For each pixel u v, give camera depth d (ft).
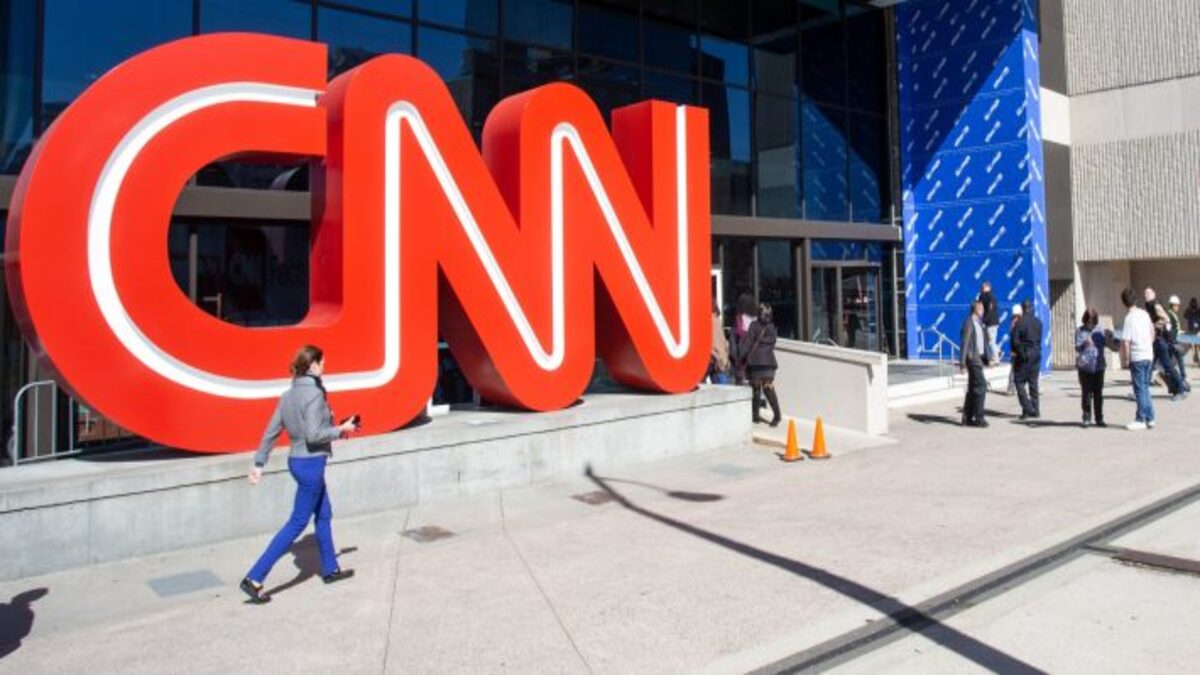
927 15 73.82
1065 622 18.02
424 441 29.73
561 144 34.50
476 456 31.17
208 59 26.11
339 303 28.94
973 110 71.56
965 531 25.12
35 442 33.58
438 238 30.91
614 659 16.74
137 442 35.81
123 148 24.38
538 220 33.73
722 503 29.84
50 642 18.33
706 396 39.40
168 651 17.74
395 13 44.34
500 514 28.53
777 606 19.33
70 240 23.32
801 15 67.62
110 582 22.07
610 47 54.39
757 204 63.16
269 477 26.23
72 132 23.47
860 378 44.19
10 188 32.99
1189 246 72.49
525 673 16.20
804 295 65.21
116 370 24.09
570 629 18.31
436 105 30.89
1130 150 75.82
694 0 59.67
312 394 21.47
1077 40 78.89
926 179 73.97
